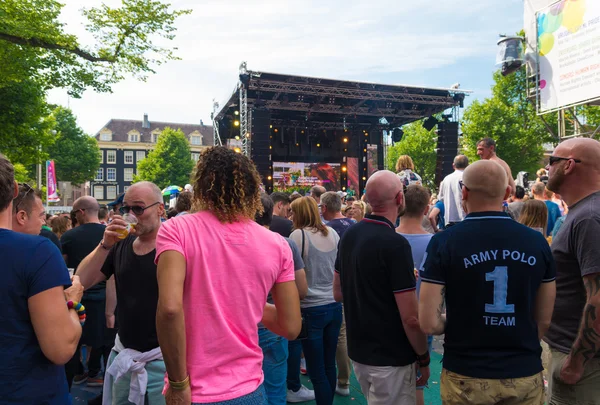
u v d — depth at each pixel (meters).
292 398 3.62
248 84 15.14
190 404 1.34
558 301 1.97
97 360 4.13
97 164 40.31
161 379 2.28
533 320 1.82
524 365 1.71
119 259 2.41
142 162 45.31
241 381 1.40
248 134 15.62
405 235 2.89
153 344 2.31
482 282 1.74
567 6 7.77
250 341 1.46
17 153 15.68
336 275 2.71
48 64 9.71
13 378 1.43
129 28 9.27
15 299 1.45
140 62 9.75
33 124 16.00
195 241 1.42
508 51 8.77
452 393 1.80
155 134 57.81
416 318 2.15
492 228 1.79
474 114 27.16
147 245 2.36
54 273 1.51
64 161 37.34
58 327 1.49
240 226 1.52
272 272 1.52
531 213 3.95
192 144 58.97
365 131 21.56
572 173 1.94
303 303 3.11
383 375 2.21
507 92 27.78
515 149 25.77
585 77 7.47
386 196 2.33
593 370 1.88
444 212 5.47
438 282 1.82
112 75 9.98
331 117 20.12
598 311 1.71
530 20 8.64
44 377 1.50
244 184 1.53
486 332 1.73
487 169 1.84
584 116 12.32
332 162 21.48
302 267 2.95
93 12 8.95
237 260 1.45
